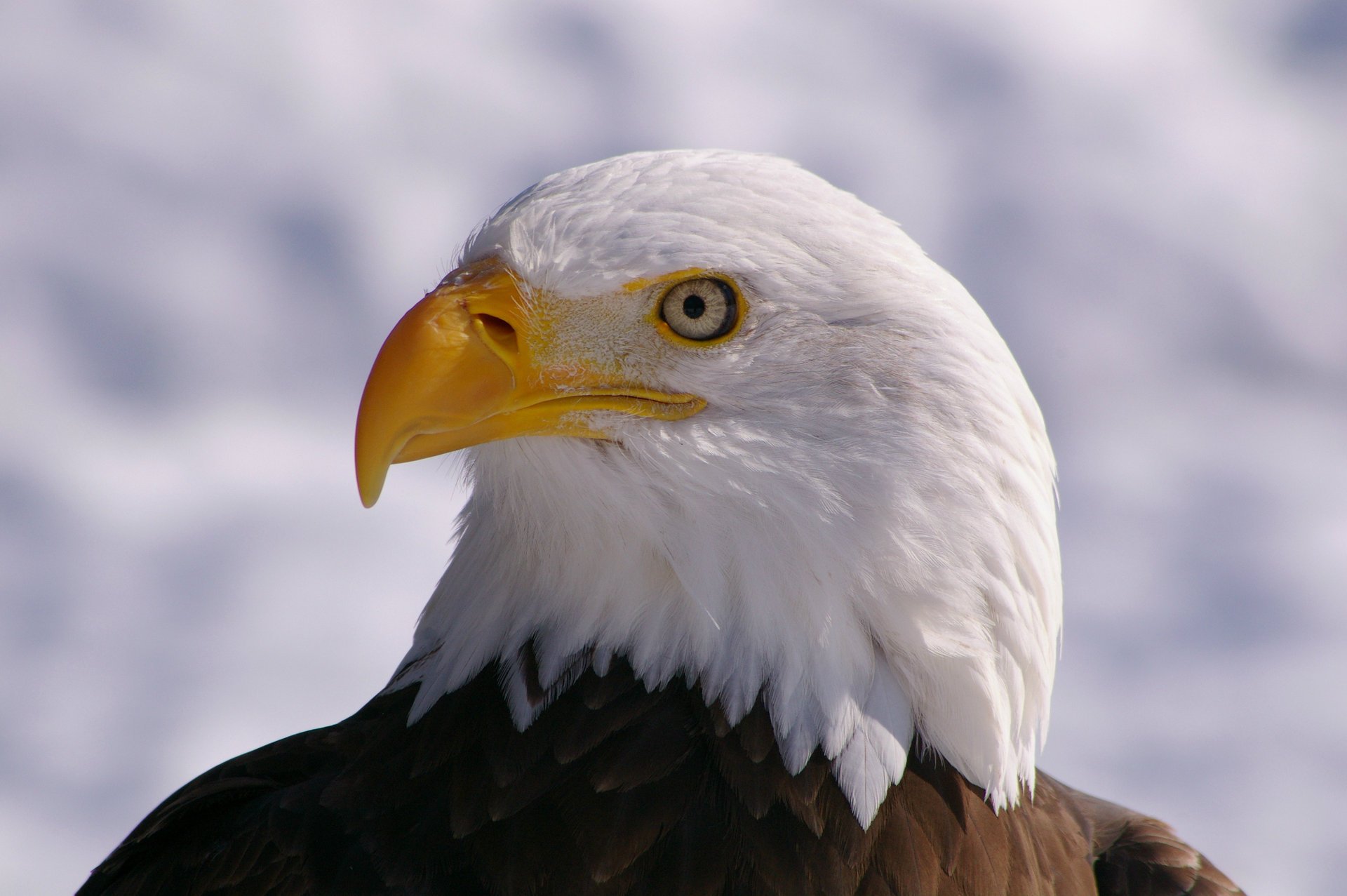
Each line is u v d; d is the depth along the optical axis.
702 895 5.96
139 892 6.60
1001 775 6.41
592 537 6.45
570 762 6.24
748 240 6.30
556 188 6.61
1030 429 6.59
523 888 5.94
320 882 6.03
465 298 6.45
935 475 6.19
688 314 6.34
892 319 6.26
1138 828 7.90
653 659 6.39
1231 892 7.49
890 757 6.24
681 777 6.18
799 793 6.16
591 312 6.38
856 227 6.39
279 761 7.01
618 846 6.01
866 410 6.21
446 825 6.14
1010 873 6.36
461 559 7.10
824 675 6.25
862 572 6.19
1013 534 6.36
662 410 6.35
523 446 6.45
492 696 6.54
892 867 6.11
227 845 6.37
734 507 6.26
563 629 6.52
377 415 6.31
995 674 6.32
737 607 6.33
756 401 6.30
